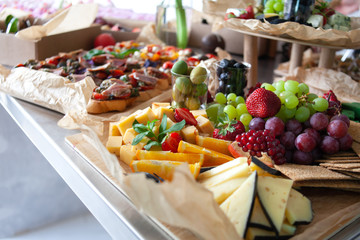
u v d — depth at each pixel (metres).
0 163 1.86
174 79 1.04
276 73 1.73
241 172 0.69
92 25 1.86
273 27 1.12
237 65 1.09
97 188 0.77
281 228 0.61
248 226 0.58
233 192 0.66
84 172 0.83
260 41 2.13
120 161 0.87
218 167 0.75
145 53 1.60
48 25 1.52
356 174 0.72
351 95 1.24
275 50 2.18
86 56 1.47
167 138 0.85
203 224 0.51
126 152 0.85
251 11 1.36
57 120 1.11
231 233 0.51
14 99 1.28
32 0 2.08
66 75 1.29
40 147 0.98
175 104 1.06
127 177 0.53
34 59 1.47
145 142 0.86
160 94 1.31
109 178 0.79
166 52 1.67
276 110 0.82
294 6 1.21
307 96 0.89
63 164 0.90
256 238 0.58
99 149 0.68
